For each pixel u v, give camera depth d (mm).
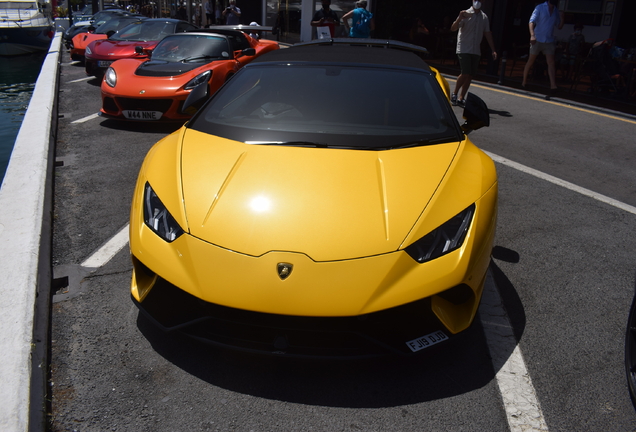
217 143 2738
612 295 3033
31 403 2023
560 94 9922
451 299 2240
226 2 23906
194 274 2105
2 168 7328
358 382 2242
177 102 6500
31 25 24234
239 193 2330
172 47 7879
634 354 2188
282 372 2287
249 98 3109
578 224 4051
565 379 2309
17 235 3266
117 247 3441
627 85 9484
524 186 4883
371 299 2025
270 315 2051
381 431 1986
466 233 2240
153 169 2643
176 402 2104
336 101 3021
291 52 3670
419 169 2498
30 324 2428
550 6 9594
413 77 3273
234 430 1975
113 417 2020
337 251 2080
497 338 2590
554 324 2730
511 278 3193
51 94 8141
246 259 2074
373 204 2268
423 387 2225
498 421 2051
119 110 6633
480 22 8273
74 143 6047
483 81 11531
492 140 6555
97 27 15297
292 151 2615
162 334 2523
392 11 15430
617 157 5969
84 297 2832
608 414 2107
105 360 2330
